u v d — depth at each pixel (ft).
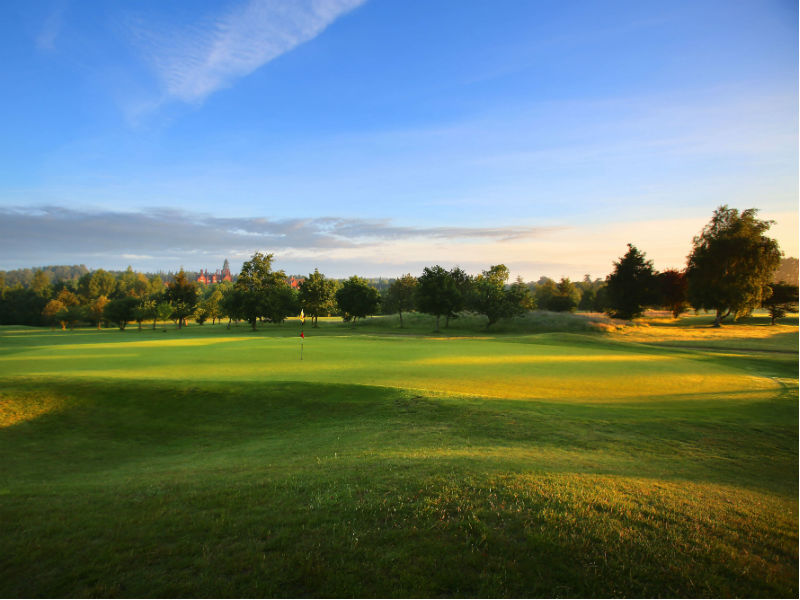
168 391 58.59
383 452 34.83
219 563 17.33
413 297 250.98
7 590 15.87
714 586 15.96
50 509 23.29
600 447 37.09
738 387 65.87
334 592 15.49
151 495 25.36
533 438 39.47
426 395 53.98
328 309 299.17
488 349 115.85
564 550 17.97
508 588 15.76
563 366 83.76
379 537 18.92
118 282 631.56
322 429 46.96
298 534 19.35
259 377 67.41
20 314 472.44
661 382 68.44
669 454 35.96
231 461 37.04
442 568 16.83
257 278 313.73
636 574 16.62
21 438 46.80
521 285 314.35
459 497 22.49
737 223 219.41
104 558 17.87
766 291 223.10
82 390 58.39
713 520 21.12
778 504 24.64
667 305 288.51
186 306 346.95
